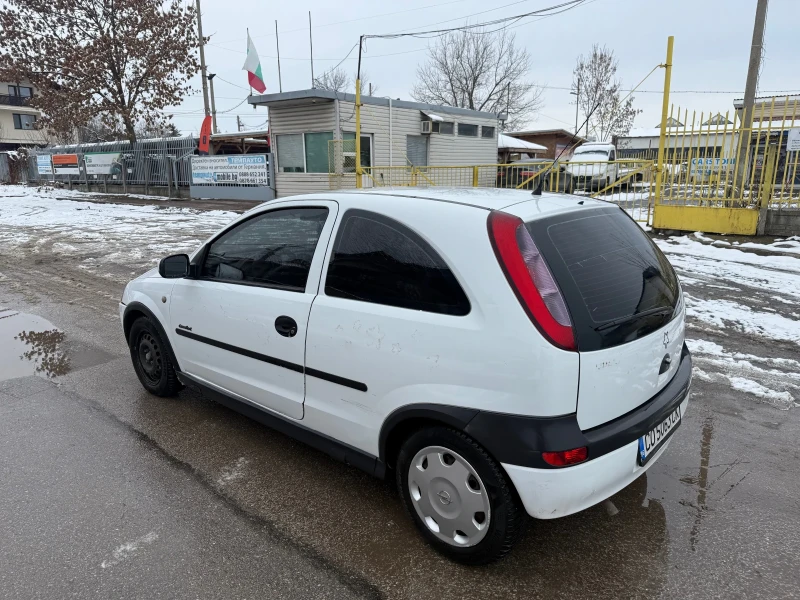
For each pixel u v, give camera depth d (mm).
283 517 2938
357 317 2695
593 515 2943
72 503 3045
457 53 41344
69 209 20203
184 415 4113
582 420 2248
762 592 2391
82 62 23250
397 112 19406
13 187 31797
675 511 2955
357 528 2846
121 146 26297
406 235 2596
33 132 52938
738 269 8445
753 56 11188
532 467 2201
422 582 2479
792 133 9938
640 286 2629
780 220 10234
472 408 2301
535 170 13336
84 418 4055
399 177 17625
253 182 20516
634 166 13055
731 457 3455
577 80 32156
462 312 2355
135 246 11586
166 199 23422
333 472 3371
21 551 2674
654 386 2607
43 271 9352
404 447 2650
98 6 23516
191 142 23156
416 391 2467
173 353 4035
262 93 20969
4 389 4566
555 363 2162
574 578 2494
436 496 2572
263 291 3227
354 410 2781
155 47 24266
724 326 5867
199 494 3139
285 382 3137
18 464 3436
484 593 2412
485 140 23547
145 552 2666
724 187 10703
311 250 3012
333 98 17188
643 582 2463
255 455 3557
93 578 2498
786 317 6113
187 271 3742
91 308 7059
